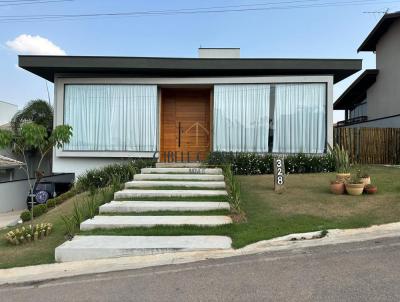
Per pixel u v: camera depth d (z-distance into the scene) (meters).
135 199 8.70
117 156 12.87
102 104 12.92
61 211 9.19
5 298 4.51
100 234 6.61
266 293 4.18
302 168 11.97
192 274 4.91
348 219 6.83
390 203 7.75
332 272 4.69
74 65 12.21
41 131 7.19
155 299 4.20
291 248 5.74
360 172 9.59
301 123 12.52
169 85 13.01
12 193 18.00
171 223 6.89
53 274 5.25
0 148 7.07
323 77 12.38
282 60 12.41
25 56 12.15
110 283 4.78
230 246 5.89
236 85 12.73
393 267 4.75
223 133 12.72
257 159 12.05
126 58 12.27
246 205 8.05
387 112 19.30
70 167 13.14
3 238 7.21
